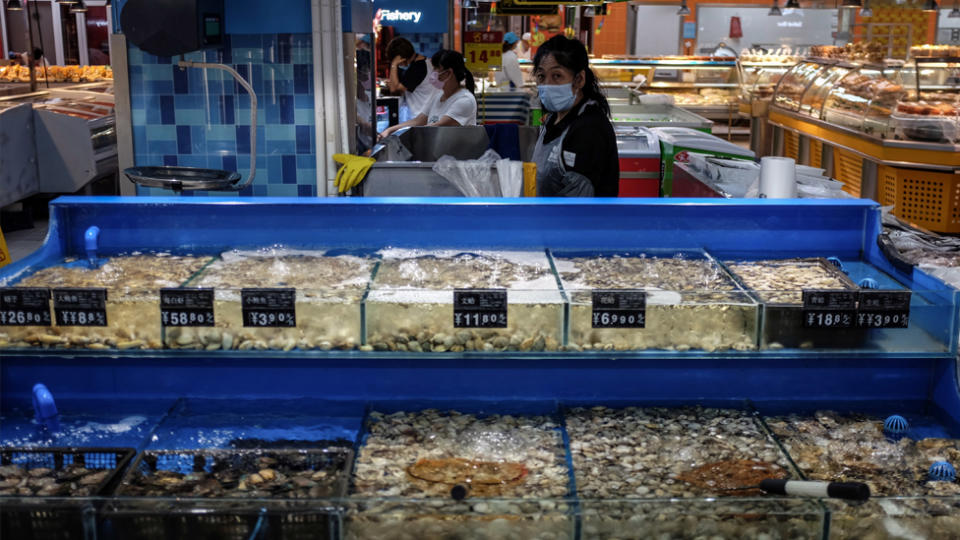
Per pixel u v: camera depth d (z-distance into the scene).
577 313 2.20
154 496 1.84
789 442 2.16
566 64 3.45
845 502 1.73
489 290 2.19
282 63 3.99
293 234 2.78
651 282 2.41
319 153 4.07
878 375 2.39
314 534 1.72
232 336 2.24
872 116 8.66
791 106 10.91
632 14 19.17
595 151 3.53
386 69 10.47
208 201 2.75
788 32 19.03
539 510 1.71
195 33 3.45
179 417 2.28
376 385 2.39
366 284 2.35
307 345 2.24
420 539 1.73
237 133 4.07
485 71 10.25
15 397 2.38
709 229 2.76
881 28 16.88
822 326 2.22
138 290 2.25
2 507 1.73
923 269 2.65
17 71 9.56
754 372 2.39
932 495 1.85
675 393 2.41
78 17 11.95
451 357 2.25
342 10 4.03
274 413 2.31
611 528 1.72
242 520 1.72
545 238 2.77
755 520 1.72
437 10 10.27
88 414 2.30
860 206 2.73
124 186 4.13
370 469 2.01
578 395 2.40
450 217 2.75
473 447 2.13
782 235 2.76
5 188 6.55
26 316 2.24
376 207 2.74
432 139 5.45
